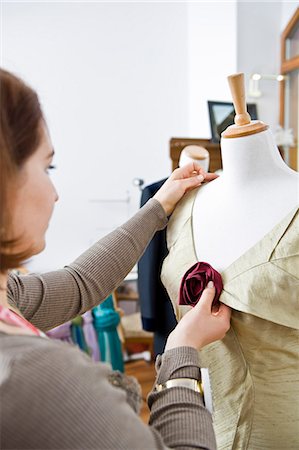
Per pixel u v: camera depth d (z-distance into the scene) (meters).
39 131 0.50
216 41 3.19
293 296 0.68
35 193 0.51
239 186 0.79
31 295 0.75
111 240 0.88
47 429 0.40
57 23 3.32
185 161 1.08
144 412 2.04
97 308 2.33
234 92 0.76
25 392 0.40
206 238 0.81
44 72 3.34
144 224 0.90
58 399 0.41
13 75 0.49
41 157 0.52
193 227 0.85
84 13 3.37
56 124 3.41
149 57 3.57
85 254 0.87
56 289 0.79
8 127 0.45
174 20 3.58
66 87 3.40
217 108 2.90
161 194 0.93
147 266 1.53
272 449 0.74
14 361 0.41
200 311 0.68
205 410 0.55
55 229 3.49
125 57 3.51
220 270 0.76
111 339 2.36
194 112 3.56
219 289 0.73
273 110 3.14
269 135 0.78
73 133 3.46
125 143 3.59
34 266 3.43
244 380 0.75
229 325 0.72
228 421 0.77
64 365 0.43
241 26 2.97
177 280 0.83
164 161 3.69
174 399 0.55
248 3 2.97
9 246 0.50
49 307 0.77
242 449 0.75
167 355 0.62
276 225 0.72
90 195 3.55
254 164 0.77
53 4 3.29
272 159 0.78
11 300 0.68
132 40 3.51
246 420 0.75
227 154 0.80
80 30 3.38
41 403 0.40
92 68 3.44
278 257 0.69
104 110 3.51
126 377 0.54
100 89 3.48
